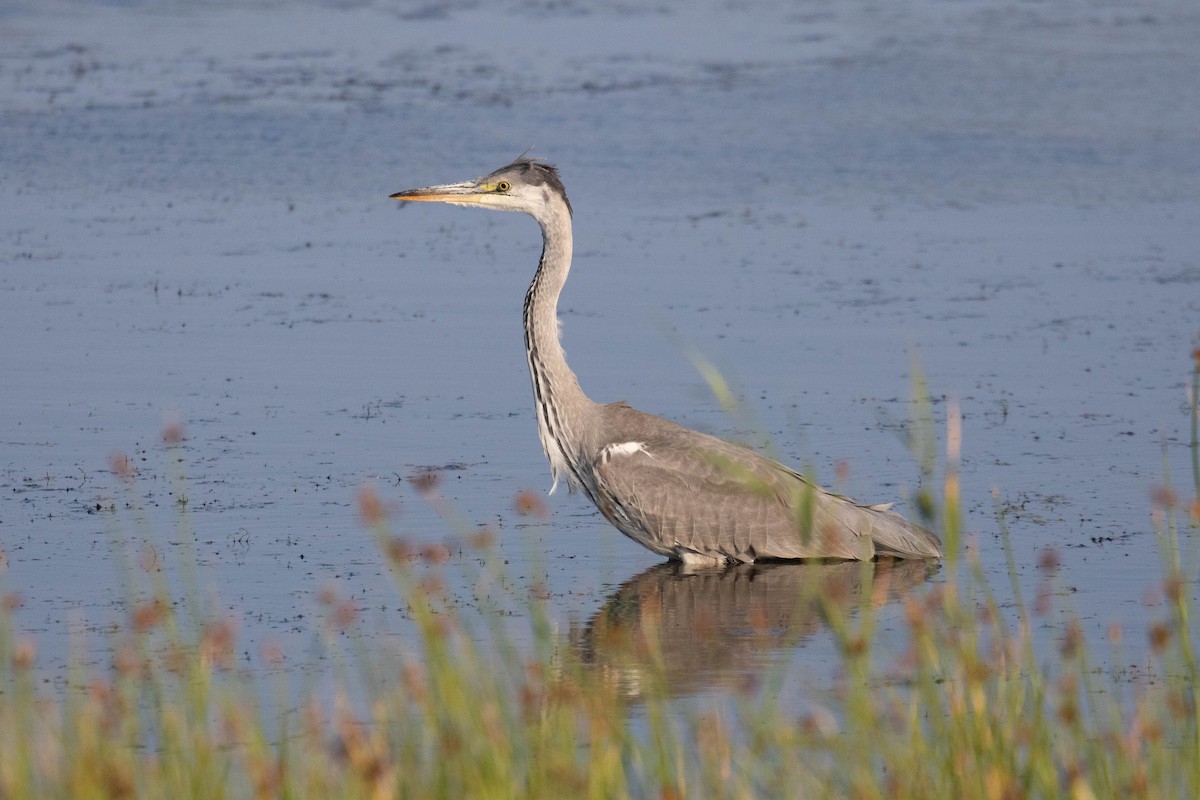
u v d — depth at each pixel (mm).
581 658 11164
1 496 14453
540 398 14055
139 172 31422
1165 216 28828
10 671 10516
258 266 24688
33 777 8422
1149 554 13203
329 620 11633
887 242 26844
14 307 21859
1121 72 43656
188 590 12227
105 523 13789
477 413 17562
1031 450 16172
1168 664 9758
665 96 39844
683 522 13359
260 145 33938
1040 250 26281
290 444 16297
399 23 51156
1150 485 15031
